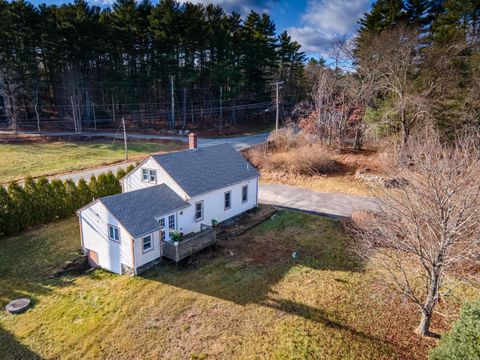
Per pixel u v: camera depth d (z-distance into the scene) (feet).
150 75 148.36
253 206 67.21
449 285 34.04
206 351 27.96
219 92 167.32
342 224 56.90
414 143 41.39
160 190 50.37
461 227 25.46
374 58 90.79
